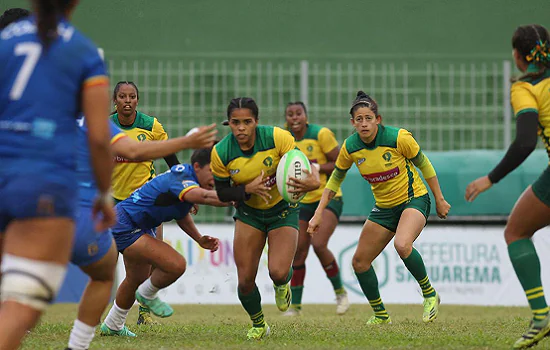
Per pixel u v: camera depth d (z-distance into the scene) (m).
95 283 17.00
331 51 59.78
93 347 19.38
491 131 51.38
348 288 44.81
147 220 23.61
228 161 22.67
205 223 45.72
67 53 12.51
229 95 51.94
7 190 12.16
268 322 29.48
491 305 43.88
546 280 44.06
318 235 37.12
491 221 47.03
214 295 45.06
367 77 52.66
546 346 19.33
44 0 12.52
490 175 18.25
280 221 23.47
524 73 18.80
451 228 44.75
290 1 59.72
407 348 19.25
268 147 22.67
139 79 51.59
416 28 60.19
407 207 28.39
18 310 12.26
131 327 26.95
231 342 21.17
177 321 31.28
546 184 18.28
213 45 59.66
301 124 38.31
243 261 23.06
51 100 12.39
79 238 16.11
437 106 52.59
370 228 29.06
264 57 54.34
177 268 23.81
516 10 60.34
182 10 59.56
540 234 44.28
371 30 60.00
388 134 27.97
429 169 28.20
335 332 24.39
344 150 28.38
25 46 12.48
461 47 60.34
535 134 17.86
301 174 22.27
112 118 30.12
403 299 44.38
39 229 12.31
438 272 44.56
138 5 59.38
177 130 51.28
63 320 30.50
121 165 28.91
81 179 17.69
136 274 23.61
